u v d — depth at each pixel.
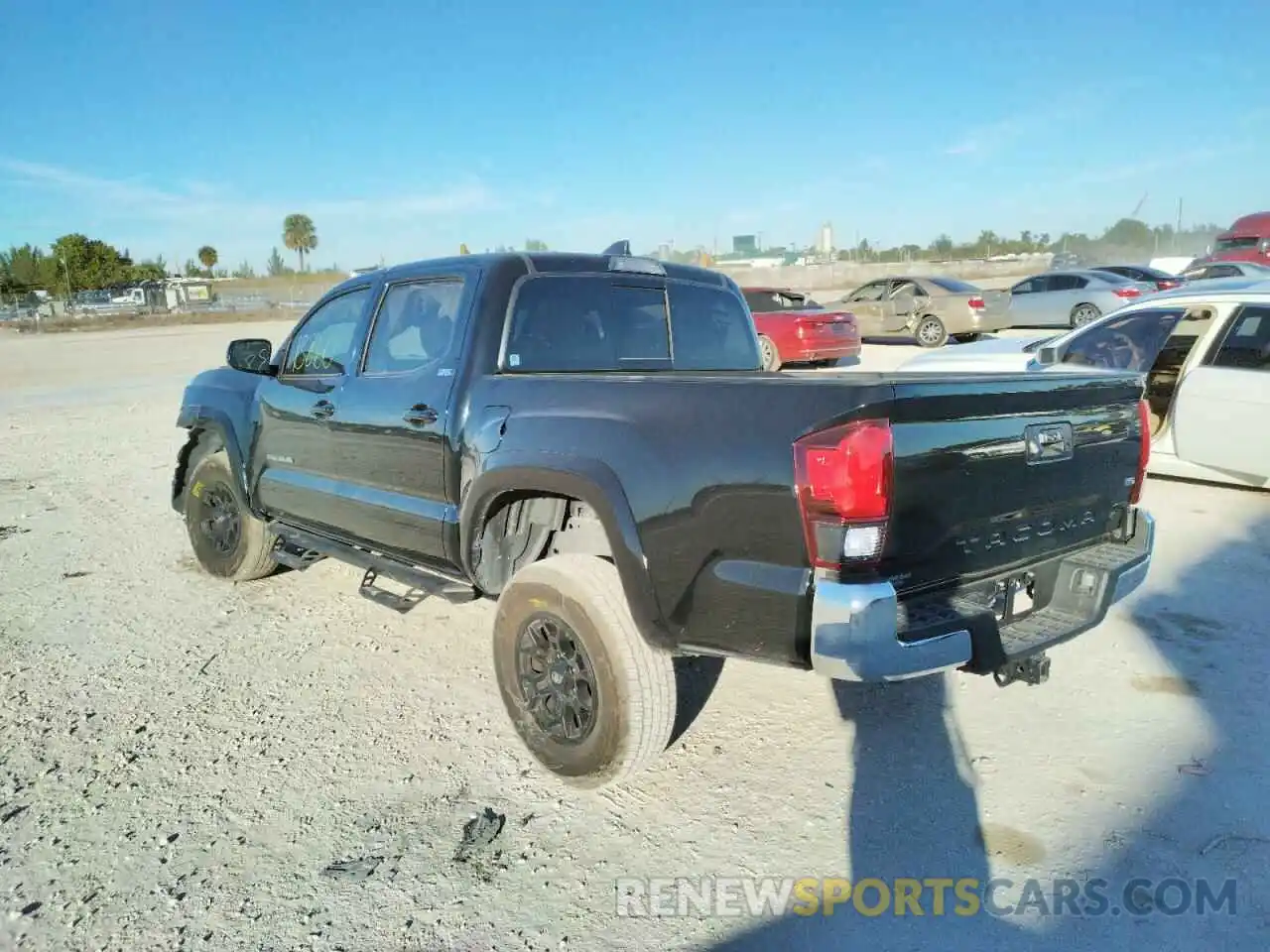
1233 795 3.12
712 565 2.77
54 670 4.39
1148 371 7.49
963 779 3.29
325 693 4.13
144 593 5.52
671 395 2.93
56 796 3.29
